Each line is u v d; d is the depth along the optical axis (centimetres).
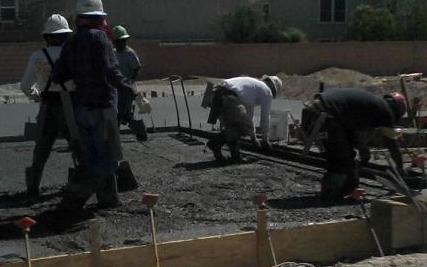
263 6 4116
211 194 827
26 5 3600
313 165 1001
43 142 801
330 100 768
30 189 810
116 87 699
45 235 657
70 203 693
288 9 4200
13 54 3133
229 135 1012
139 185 877
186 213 738
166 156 1114
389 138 777
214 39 4003
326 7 4250
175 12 4012
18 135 1318
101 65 688
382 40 3797
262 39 3666
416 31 3831
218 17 3953
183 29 4028
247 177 928
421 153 962
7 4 3656
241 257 569
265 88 1013
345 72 3231
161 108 1823
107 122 702
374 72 3606
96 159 702
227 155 1113
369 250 621
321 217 709
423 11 3841
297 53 3509
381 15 3825
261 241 574
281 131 1189
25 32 3550
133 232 660
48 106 788
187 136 1336
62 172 979
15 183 912
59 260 514
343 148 773
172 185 878
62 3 3575
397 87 2225
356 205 762
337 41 3872
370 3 4172
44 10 3575
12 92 2797
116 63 699
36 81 795
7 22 3584
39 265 509
